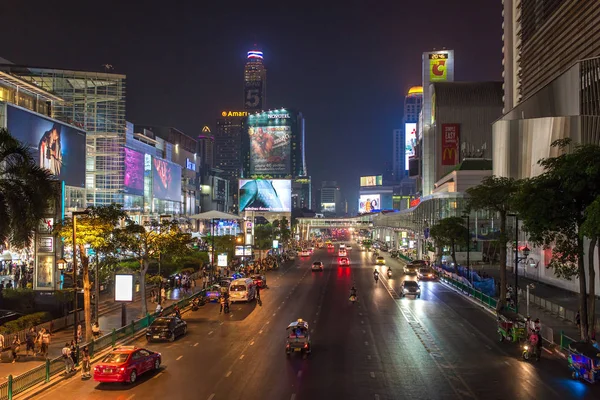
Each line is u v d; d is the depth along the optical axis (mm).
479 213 105062
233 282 55469
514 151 85250
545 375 26891
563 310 44531
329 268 100875
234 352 32344
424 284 74062
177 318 37969
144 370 26859
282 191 199000
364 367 28438
